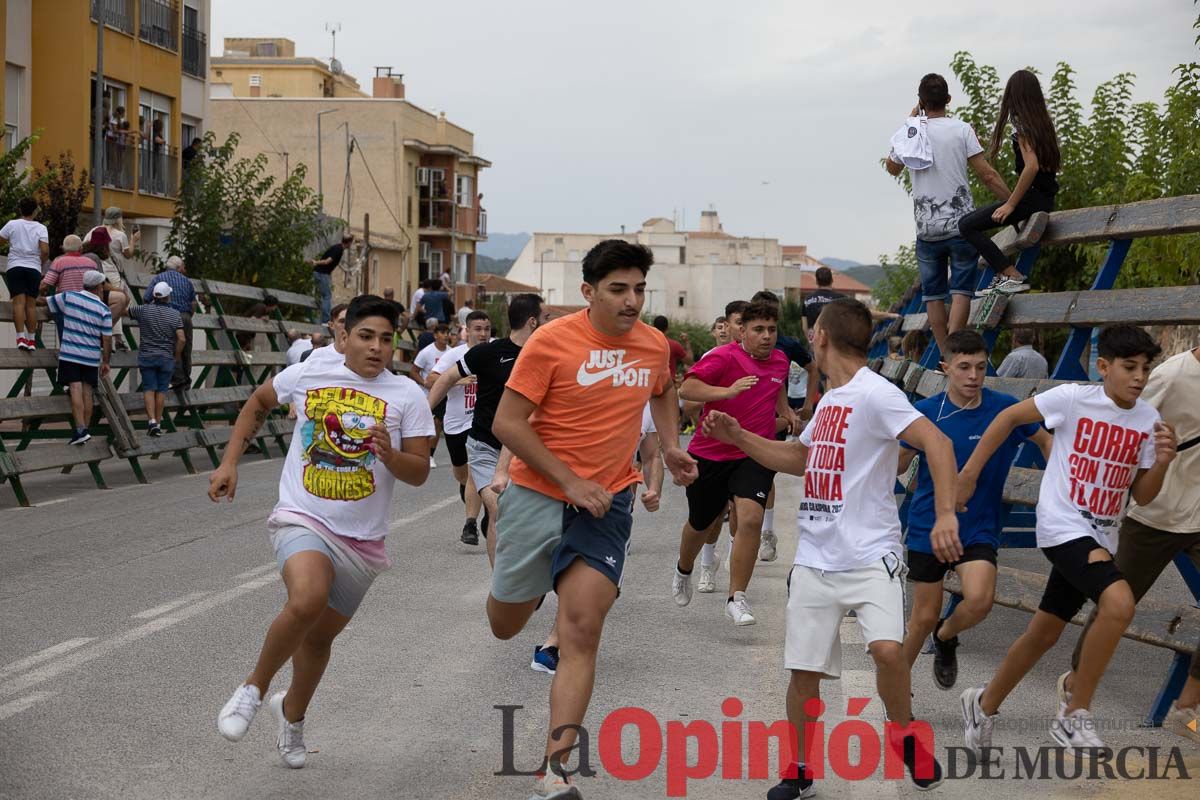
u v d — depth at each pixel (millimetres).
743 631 8758
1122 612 5648
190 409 19469
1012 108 9133
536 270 128125
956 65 20641
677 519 14859
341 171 56969
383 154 57094
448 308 32031
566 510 5352
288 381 5680
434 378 11844
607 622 9031
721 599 9945
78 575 10172
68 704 6559
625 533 5375
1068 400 5895
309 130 57000
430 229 60656
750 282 123500
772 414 8859
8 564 10641
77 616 8672
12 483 14203
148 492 15648
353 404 5586
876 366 14828
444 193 60812
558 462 5242
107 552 11258
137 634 8133
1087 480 5871
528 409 5297
